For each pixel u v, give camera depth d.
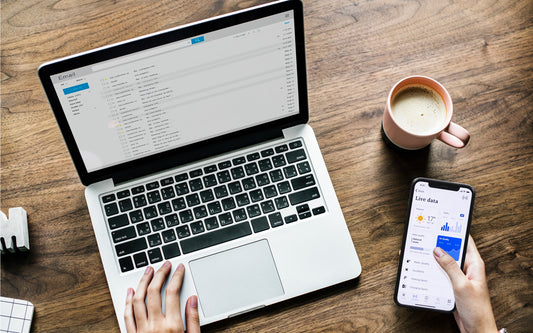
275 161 0.79
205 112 0.74
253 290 0.75
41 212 0.80
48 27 0.86
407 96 0.78
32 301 0.76
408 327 0.75
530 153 0.82
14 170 0.81
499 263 0.78
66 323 0.76
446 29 0.88
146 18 0.87
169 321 0.72
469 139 0.79
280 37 0.69
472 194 0.74
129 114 0.71
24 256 0.78
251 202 0.78
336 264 0.76
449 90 0.85
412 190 0.75
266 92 0.75
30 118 0.83
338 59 0.87
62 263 0.78
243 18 0.66
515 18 0.88
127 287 0.75
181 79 0.70
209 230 0.77
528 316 0.76
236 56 0.69
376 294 0.77
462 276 0.71
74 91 0.67
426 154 0.82
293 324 0.76
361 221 0.80
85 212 0.80
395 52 0.87
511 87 0.85
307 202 0.78
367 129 0.84
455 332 0.75
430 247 0.74
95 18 0.87
